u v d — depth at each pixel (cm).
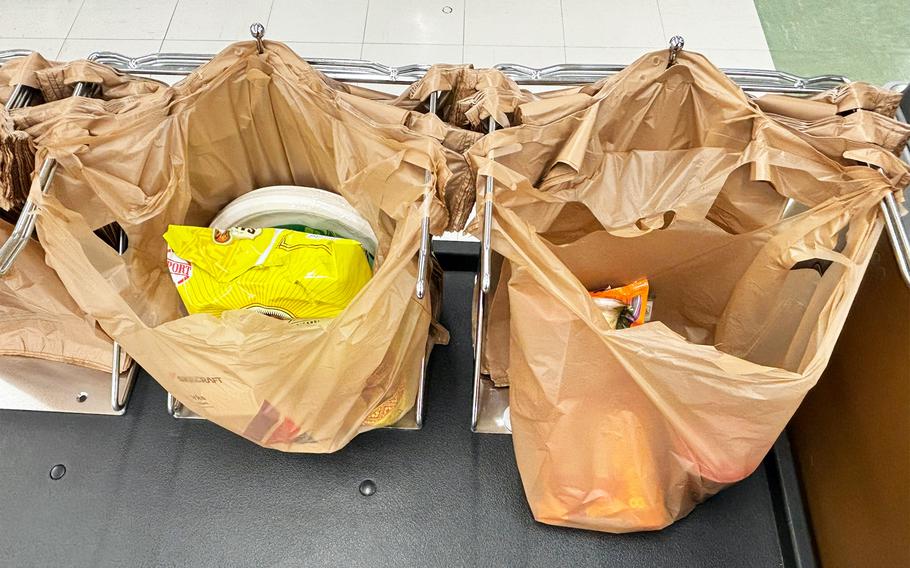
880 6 174
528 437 87
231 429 88
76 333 98
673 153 87
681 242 88
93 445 98
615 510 89
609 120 84
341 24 169
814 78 86
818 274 84
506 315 94
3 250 72
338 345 77
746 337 92
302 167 95
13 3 172
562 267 74
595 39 168
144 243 87
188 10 171
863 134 76
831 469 88
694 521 94
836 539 87
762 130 79
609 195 88
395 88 155
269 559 91
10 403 100
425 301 88
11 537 92
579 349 77
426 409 102
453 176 80
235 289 85
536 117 79
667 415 77
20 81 82
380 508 95
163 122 81
